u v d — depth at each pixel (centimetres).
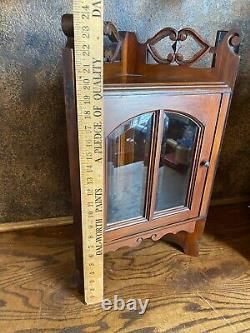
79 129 65
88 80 62
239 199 133
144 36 97
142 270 95
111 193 79
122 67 90
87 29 58
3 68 89
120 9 91
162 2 94
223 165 125
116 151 74
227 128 118
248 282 92
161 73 88
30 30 86
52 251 102
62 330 76
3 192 105
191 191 89
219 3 98
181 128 80
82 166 69
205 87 76
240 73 109
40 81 93
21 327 76
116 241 83
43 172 106
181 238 102
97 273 81
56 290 87
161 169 82
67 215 116
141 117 73
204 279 93
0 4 82
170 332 77
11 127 97
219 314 82
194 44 102
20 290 86
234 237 112
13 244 104
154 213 87
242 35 105
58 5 86
